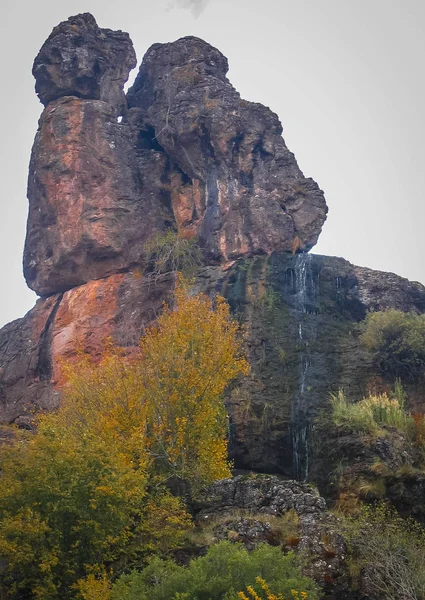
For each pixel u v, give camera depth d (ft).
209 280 125.29
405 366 112.68
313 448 102.37
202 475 89.61
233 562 64.90
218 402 99.66
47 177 138.00
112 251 132.98
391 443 96.48
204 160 137.28
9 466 78.89
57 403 121.70
